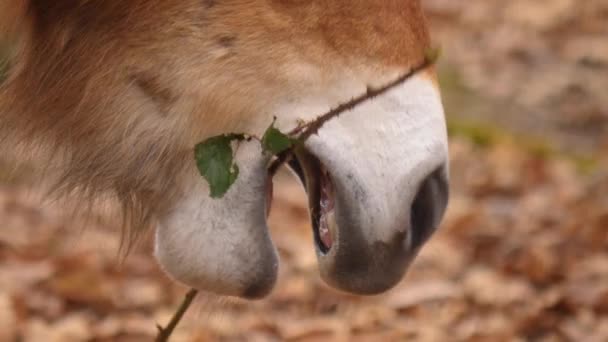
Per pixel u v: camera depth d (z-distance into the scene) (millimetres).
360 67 6074
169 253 6312
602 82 23656
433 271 13188
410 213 6125
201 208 6266
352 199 6020
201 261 6238
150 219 6445
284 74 6066
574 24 27188
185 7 6148
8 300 11375
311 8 6051
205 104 6145
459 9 27609
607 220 14914
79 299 11859
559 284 12914
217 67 6125
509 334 11305
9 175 6824
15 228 13664
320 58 6059
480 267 13578
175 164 6289
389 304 12133
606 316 12109
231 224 6195
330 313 12094
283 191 16047
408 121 6105
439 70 23172
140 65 6246
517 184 17234
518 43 25516
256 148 6129
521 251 13984
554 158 18953
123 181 6406
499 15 27422
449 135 19328
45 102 6543
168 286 12281
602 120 21375
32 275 12250
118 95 6324
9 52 6711
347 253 6059
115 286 12258
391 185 6047
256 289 6219
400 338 11234
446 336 11422
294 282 12586
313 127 6004
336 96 6066
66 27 6422
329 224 6160
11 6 6516
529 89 22641
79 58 6410
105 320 11609
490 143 19266
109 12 6281
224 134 6051
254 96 6090
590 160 19156
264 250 6195
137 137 6312
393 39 6117
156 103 6262
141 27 6227
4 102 6699
